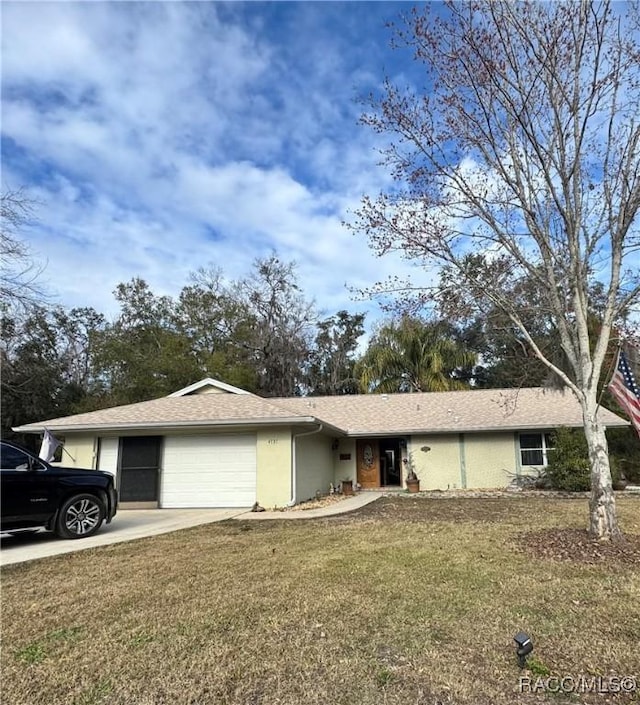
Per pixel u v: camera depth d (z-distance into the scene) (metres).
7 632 4.22
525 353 9.87
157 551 7.40
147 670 3.46
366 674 3.32
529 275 8.17
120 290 36.34
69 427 13.62
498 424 17.80
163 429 13.56
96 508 9.01
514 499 14.07
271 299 34.31
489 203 7.98
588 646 3.71
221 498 13.39
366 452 19.72
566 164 7.59
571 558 6.35
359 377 28.61
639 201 7.15
